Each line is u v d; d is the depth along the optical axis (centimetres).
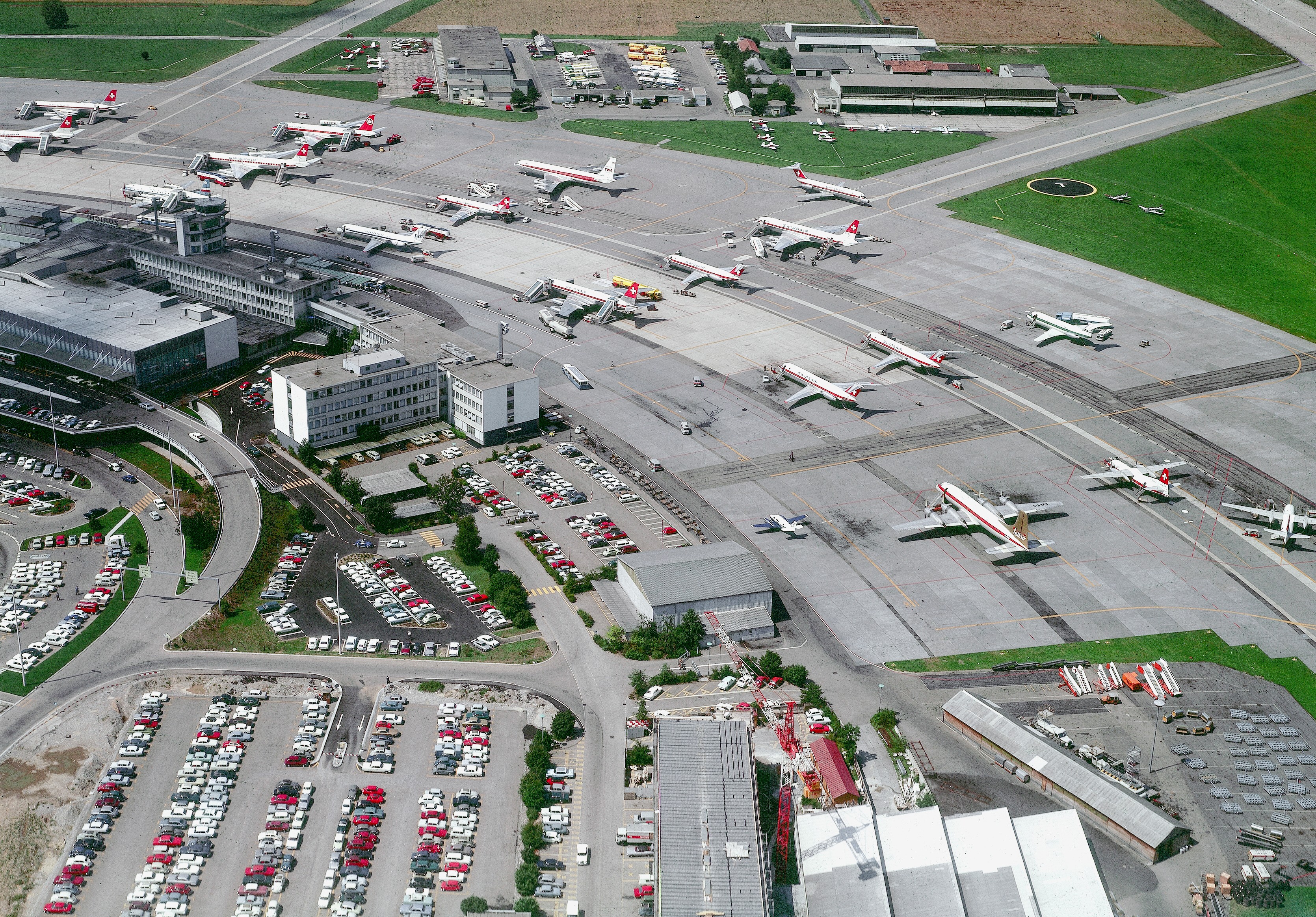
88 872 17375
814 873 17412
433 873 17612
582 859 17800
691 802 17912
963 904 17025
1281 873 18100
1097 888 17438
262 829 18238
